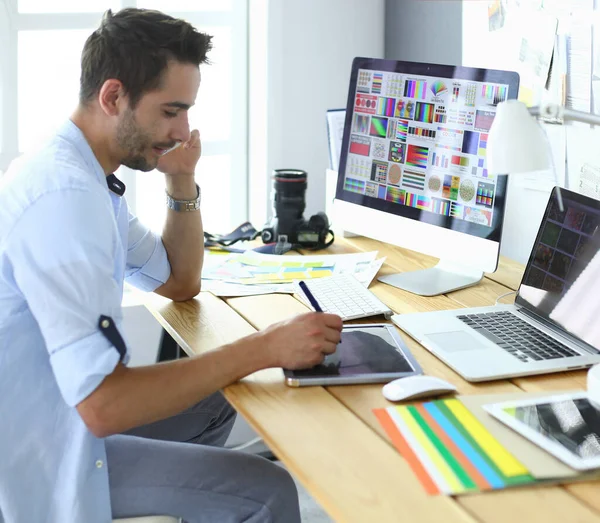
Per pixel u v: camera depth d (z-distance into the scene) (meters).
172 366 1.27
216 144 2.58
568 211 1.53
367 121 1.90
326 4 2.48
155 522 1.38
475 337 1.47
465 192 1.70
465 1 2.21
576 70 1.85
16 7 2.27
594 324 1.42
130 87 1.34
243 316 1.63
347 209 1.96
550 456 1.07
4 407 1.31
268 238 2.11
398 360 1.37
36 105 2.34
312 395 1.27
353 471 1.04
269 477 1.40
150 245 1.70
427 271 1.90
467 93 1.68
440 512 0.95
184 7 2.46
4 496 1.32
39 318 1.22
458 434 1.13
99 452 1.33
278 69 2.46
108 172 1.44
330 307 1.64
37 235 1.21
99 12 2.35
